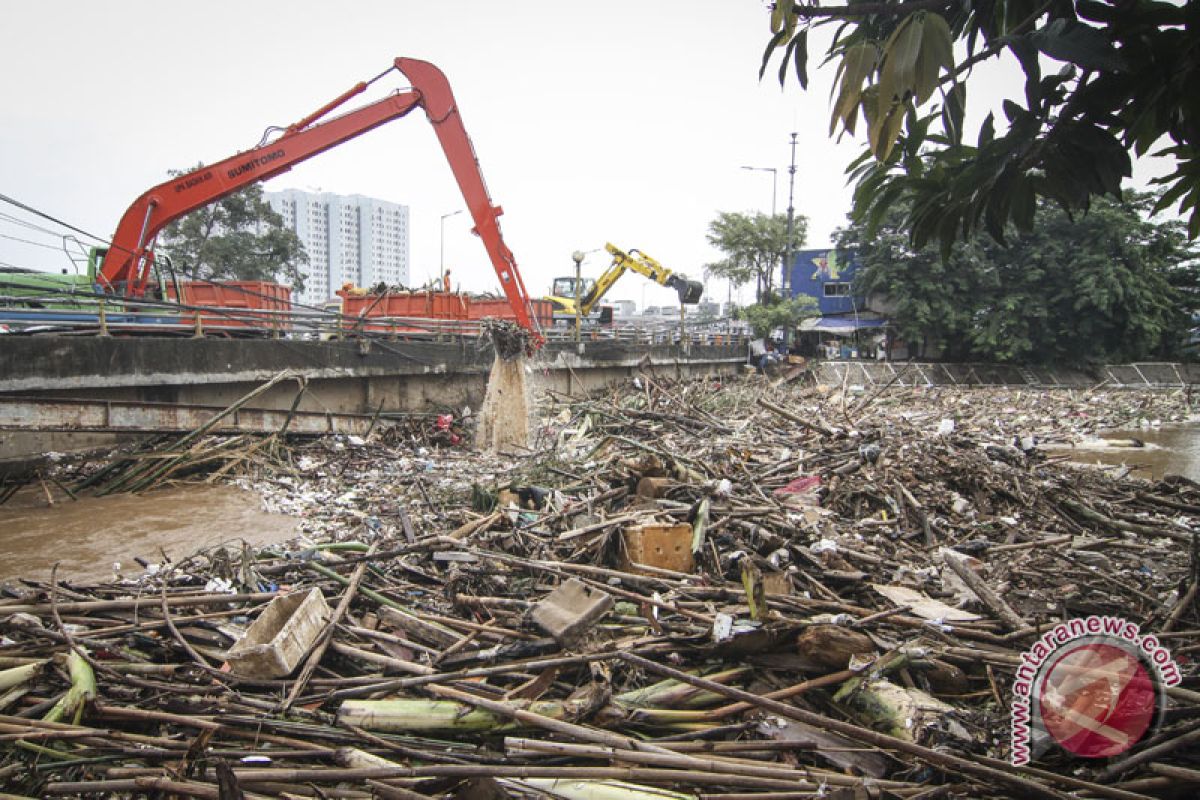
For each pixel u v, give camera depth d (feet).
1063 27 9.04
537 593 22.50
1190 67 9.80
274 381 50.44
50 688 16.60
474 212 61.62
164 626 19.24
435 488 41.16
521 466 45.09
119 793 13.24
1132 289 138.21
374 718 15.31
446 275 83.46
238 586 22.91
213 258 117.70
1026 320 142.00
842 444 44.39
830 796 12.60
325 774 13.16
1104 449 70.90
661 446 45.91
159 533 34.06
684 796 13.19
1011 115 10.77
